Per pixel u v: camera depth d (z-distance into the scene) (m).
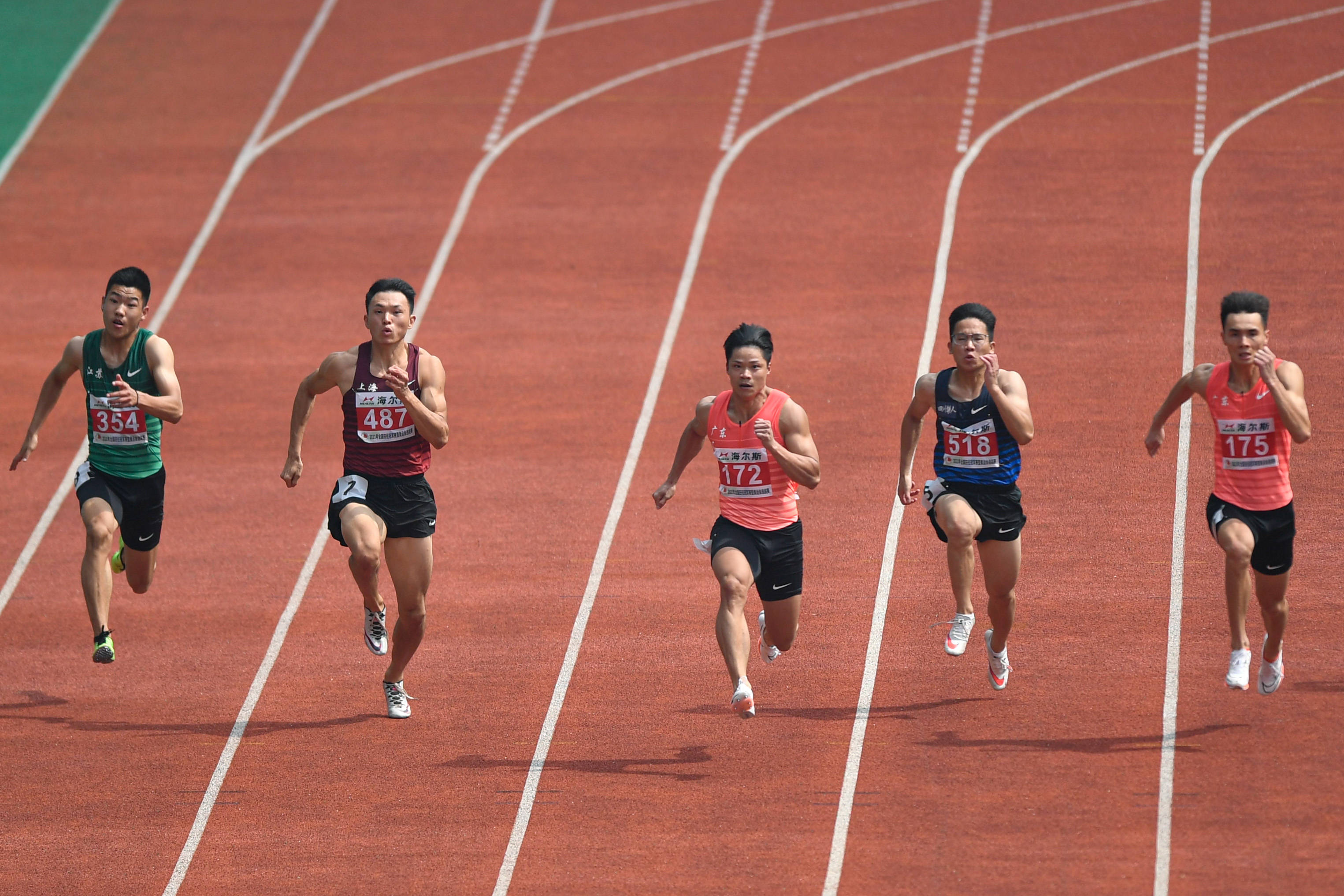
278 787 32.06
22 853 30.33
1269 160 59.44
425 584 31.94
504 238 58.62
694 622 37.97
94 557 32.31
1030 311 51.97
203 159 65.00
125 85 71.06
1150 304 51.69
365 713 34.81
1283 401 28.28
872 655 35.91
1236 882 27.42
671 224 58.81
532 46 72.75
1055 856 28.45
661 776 31.70
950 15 72.69
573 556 41.31
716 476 45.00
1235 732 31.73
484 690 35.44
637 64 70.62
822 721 33.34
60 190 63.09
